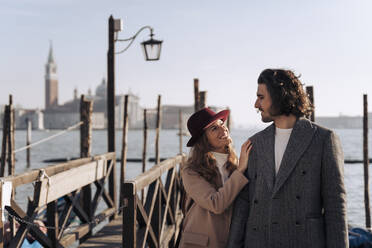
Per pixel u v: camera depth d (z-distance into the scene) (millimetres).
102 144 82688
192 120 2494
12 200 3457
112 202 6977
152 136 140125
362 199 16656
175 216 5758
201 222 2381
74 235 5039
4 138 13305
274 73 2059
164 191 4602
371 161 36188
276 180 1985
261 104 2094
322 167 1942
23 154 50250
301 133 1994
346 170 29516
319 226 1927
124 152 10688
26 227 3686
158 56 8867
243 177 2209
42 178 3961
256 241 2043
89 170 5453
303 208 1930
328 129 2012
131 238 2961
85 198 5887
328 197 1906
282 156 2047
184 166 2514
